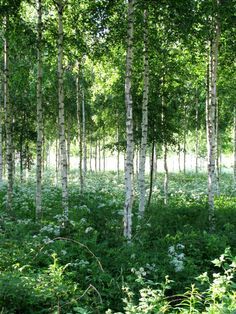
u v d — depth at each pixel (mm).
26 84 18797
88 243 10023
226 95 22625
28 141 23734
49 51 14836
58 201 18344
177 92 19781
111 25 14203
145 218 13930
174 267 8750
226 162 55844
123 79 19688
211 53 14141
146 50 14648
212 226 12742
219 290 5418
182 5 12312
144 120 14805
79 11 14484
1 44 16328
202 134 36469
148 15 14680
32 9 17469
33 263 8461
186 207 17172
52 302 6652
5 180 27859
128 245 10086
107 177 33594
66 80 23938
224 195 22250
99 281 7770
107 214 15320
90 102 28594
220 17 13062
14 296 6449
